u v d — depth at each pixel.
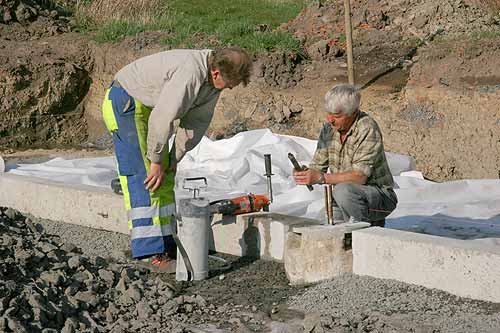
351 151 6.82
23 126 15.99
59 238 7.74
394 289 6.26
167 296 6.37
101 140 16.00
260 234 7.44
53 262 6.57
